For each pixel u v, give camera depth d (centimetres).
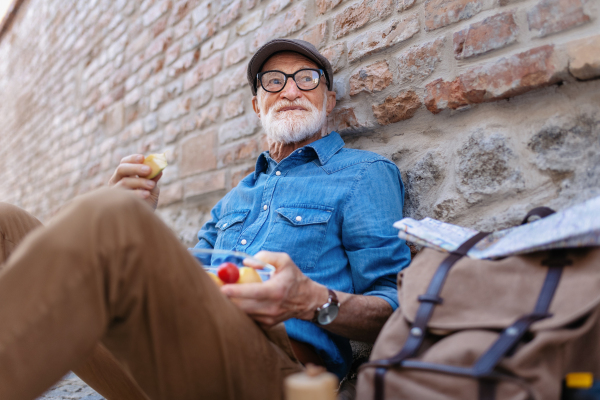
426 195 130
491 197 114
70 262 58
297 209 120
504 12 115
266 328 82
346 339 110
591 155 98
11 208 116
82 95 369
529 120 110
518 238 75
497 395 55
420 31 136
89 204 61
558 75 103
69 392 149
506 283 69
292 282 80
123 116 307
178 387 69
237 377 72
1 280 57
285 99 147
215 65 229
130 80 303
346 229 116
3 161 554
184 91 251
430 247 84
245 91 207
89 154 346
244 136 206
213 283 72
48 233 58
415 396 59
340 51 162
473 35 121
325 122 167
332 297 90
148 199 126
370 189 119
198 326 67
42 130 444
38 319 56
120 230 61
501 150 113
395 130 143
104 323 61
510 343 59
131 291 63
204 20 240
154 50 281
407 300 73
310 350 102
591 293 62
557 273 67
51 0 450
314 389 54
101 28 351
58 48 427
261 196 133
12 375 55
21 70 522
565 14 104
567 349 63
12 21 566
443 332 67
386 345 70
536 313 63
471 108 122
